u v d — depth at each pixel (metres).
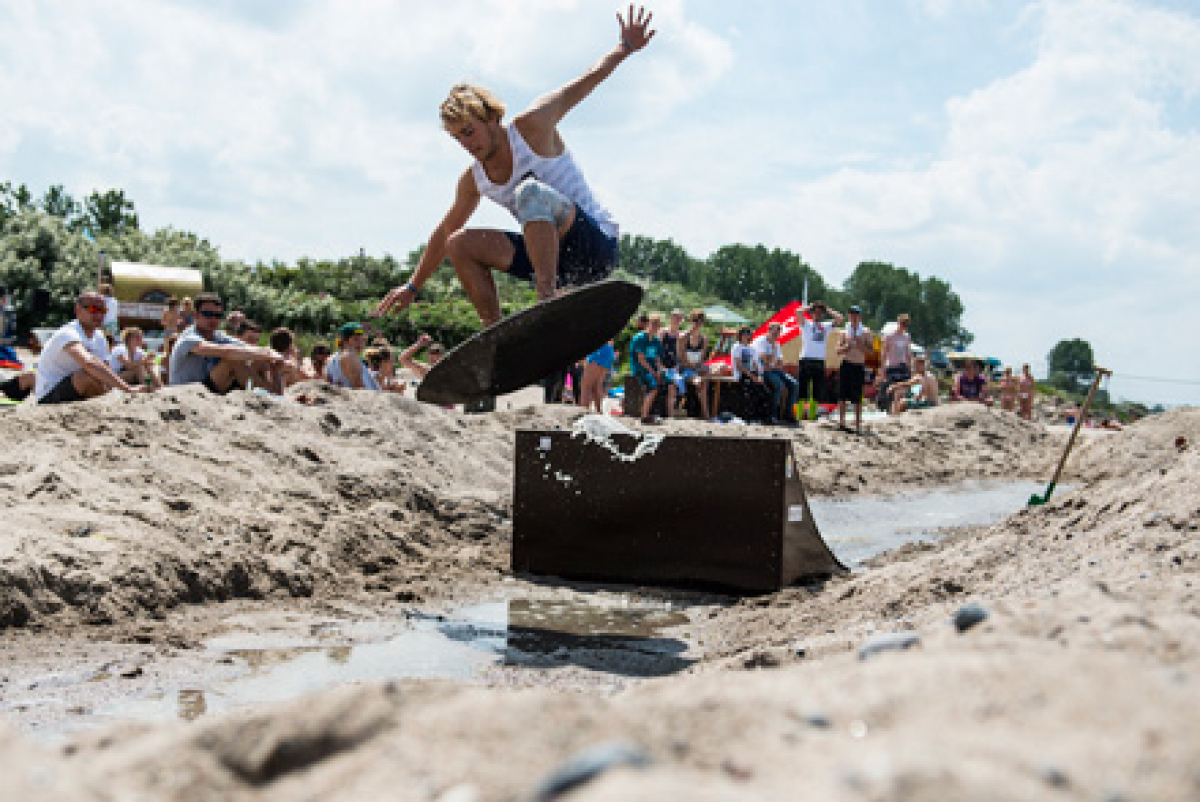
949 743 1.24
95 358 7.55
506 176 4.96
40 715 2.87
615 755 1.19
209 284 31.61
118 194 42.22
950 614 3.52
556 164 4.98
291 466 6.74
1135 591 2.60
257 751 1.47
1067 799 1.07
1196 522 3.53
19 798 1.14
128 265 25.23
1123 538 3.66
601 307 4.59
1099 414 26.47
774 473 5.34
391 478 7.23
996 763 1.17
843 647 3.26
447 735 1.41
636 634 4.37
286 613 4.41
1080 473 13.49
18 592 3.82
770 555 5.34
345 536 5.67
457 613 4.69
